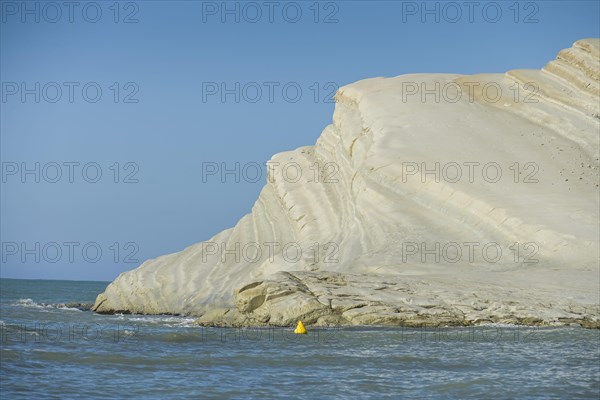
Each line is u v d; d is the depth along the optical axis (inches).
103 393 2815.0
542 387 3043.8
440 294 5319.9
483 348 4087.1
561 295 5438.0
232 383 3080.7
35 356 3516.2
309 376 3265.3
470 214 6988.2
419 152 7721.5
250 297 5172.2
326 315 5044.3
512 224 6702.8
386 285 5433.1
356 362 3639.3
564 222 6653.5
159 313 7603.4
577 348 4079.7
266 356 3786.9
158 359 3604.8
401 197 7377.0
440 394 2915.8
